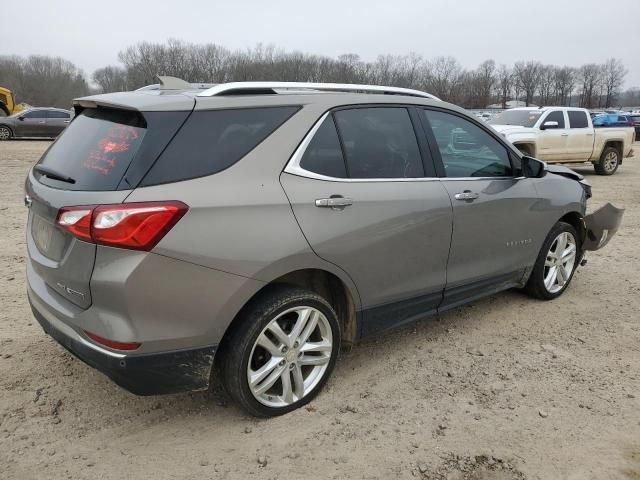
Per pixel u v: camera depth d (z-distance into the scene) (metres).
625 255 6.57
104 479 2.57
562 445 2.89
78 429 2.93
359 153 3.29
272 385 3.06
